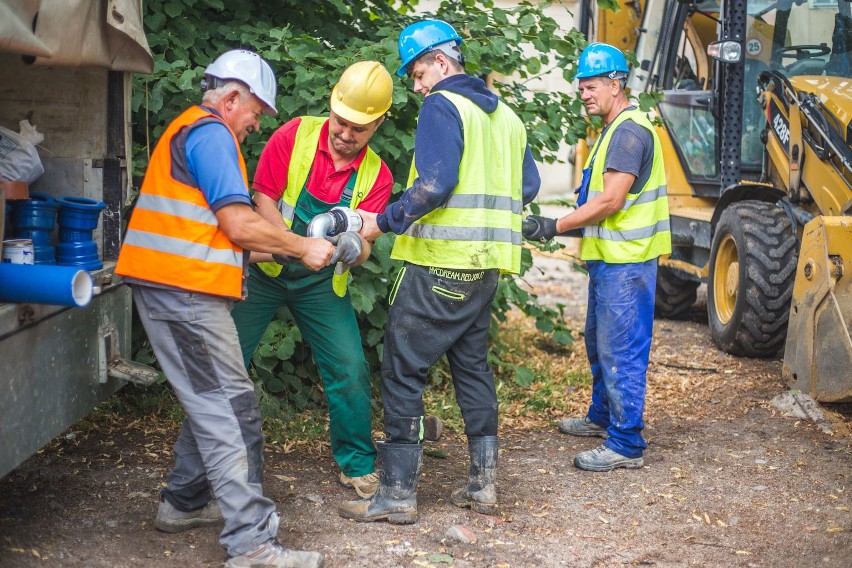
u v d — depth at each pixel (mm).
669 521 3771
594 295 4613
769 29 6883
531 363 6223
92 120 3729
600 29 8922
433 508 3805
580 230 4535
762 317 6133
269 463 4234
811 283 5281
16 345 2895
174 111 4738
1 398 2816
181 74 4598
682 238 7316
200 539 3412
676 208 7711
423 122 3389
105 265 3662
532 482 4172
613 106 4332
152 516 3588
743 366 6211
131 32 3365
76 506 3639
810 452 4609
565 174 15867
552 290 9266
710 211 7434
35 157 3516
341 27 5430
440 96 3398
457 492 3846
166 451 4293
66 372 3252
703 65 7859
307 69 4707
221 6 4891
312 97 4578
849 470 4363
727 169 6945
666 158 7797
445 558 3330
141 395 4855
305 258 3166
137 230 3021
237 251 3043
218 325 3014
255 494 3041
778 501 3990
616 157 4098
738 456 4555
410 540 3486
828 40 6691
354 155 3674
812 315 5254
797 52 6809
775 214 6289
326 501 3828
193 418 3025
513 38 5043
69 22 3047
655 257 4289
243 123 3152
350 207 3674
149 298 3023
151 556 3256
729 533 3660
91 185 3756
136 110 4512
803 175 6246
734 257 6641
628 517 3805
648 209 4223
